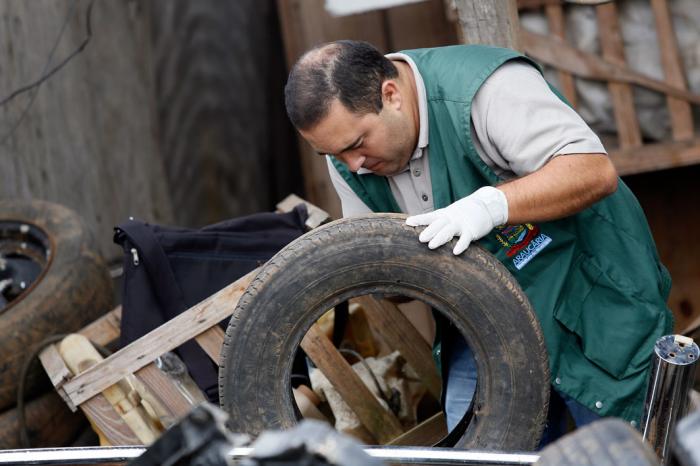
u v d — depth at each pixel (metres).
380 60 4.23
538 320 4.16
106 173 10.82
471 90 4.20
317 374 6.10
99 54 10.66
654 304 4.54
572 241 4.46
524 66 4.34
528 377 4.12
